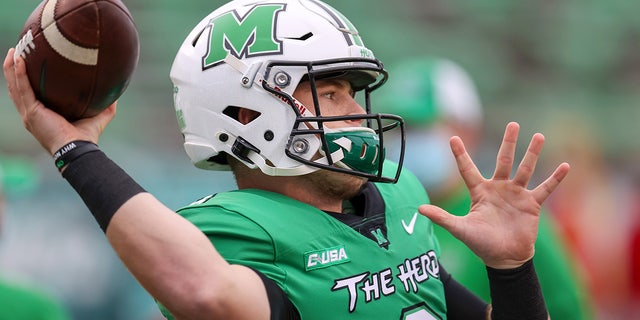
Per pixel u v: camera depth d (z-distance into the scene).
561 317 11.57
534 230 7.47
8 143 28.38
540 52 36.78
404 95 14.16
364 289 7.21
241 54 7.47
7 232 21.05
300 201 7.57
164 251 6.40
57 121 6.79
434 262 8.06
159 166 26.17
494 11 36.94
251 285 6.62
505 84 36.06
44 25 6.78
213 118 7.61
